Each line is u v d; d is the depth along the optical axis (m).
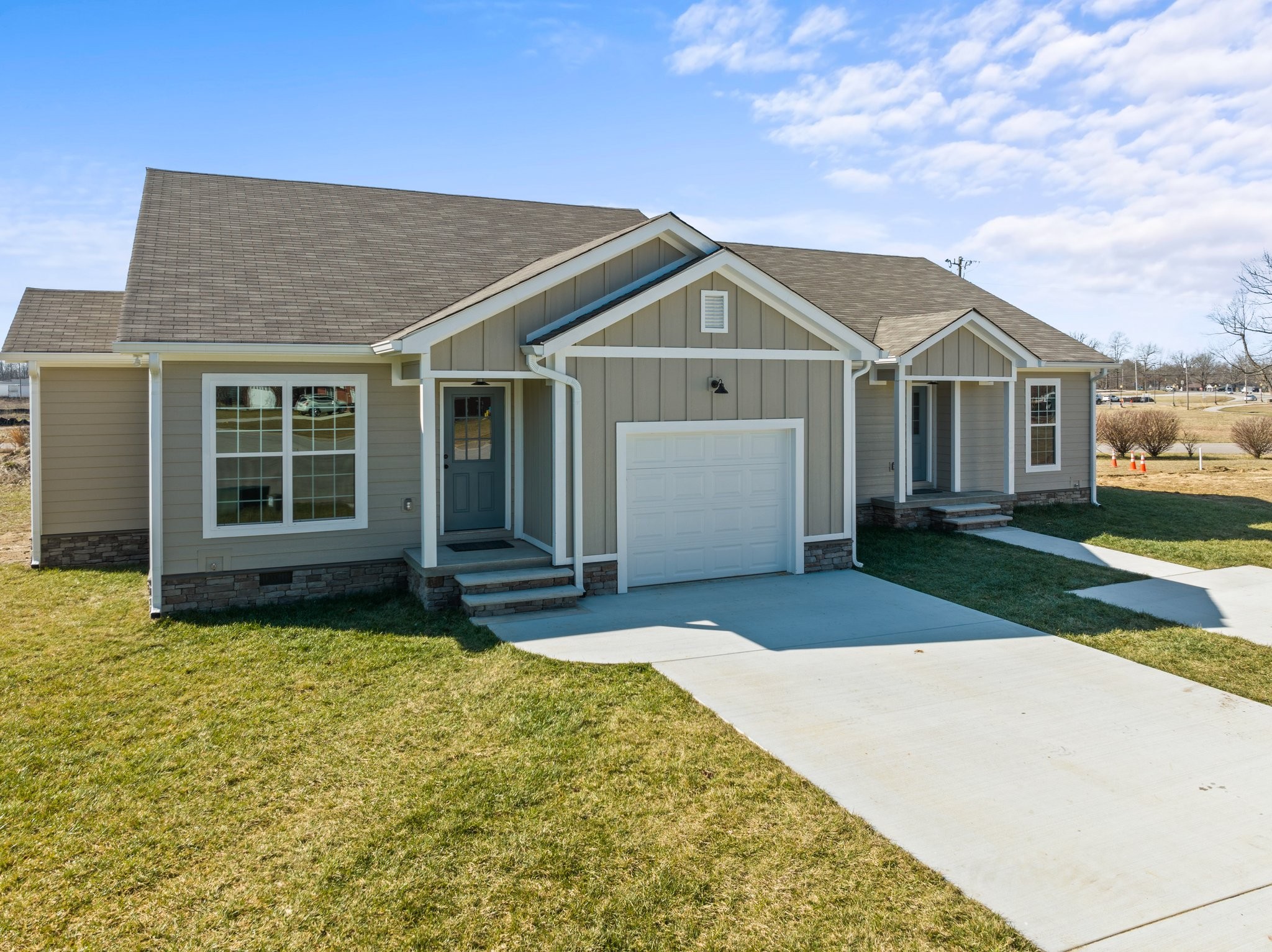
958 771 6.05
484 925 4.43
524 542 12.05
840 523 12.59
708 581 11.82
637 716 7.00
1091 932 4.31
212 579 10.60
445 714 7.10
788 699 7.40
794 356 12.06
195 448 10.44
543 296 10.79
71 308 14.38
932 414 17.41
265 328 10.61
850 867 4.88
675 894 4.66
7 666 8.44
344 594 11.26
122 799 5.76
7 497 21.33
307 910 4.57
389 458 11.45
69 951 4.27
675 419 11.30
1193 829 5.29
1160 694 7.57
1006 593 11.16
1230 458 31.20
